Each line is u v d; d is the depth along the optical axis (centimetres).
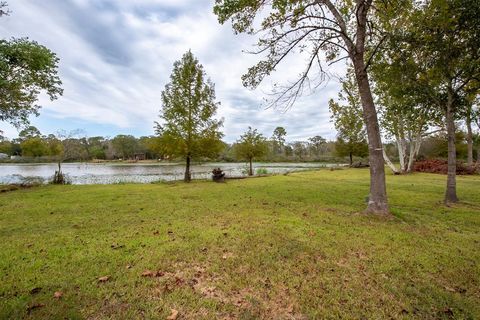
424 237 455
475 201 813
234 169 3297
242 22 657
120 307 244
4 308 238
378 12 638
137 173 2700
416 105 898
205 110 1527
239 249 386
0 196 947
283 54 682
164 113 1501
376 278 305
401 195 923
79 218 588
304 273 315
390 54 695
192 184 1365
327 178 1623
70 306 244
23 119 1403
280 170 2839
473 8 588
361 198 858
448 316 240
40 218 589
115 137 6191
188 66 1497
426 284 293
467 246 415
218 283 290
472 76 734
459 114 878
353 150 3238
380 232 477
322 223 531
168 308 244
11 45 1162
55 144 2078
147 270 317
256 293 272
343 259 357
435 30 643
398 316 238
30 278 296
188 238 436
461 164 1952
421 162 2300
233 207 707
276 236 444
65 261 343
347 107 2044
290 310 245
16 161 4669
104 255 362
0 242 420
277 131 5994
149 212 648
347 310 246
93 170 3234
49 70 1344
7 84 1175
